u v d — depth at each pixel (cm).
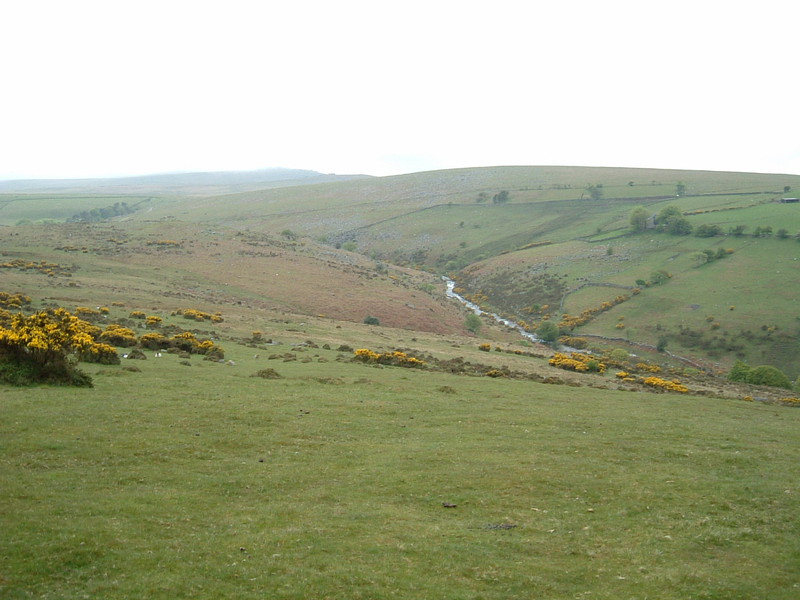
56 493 1418
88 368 2909
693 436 2489
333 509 1484
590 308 13812
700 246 16250
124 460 1720
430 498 1606
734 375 7362
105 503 1384
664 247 16775
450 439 2211
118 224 16225
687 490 1744
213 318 6181
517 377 4412
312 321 7700
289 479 1691
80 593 985
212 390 2705
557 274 16450
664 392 4591
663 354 11188
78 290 7294
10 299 5369
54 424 1948
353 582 1094
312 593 1048
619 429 2545
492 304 15662
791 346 10819
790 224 16250
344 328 7306
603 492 1705
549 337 11981
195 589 1031
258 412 2369
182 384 2775
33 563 1066
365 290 12119
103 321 4944
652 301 13512
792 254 14525
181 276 10694
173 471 1677
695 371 9500
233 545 1227
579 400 3391
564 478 1802
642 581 1175
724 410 3547
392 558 1210
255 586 1059
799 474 1967
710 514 1560
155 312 6200
